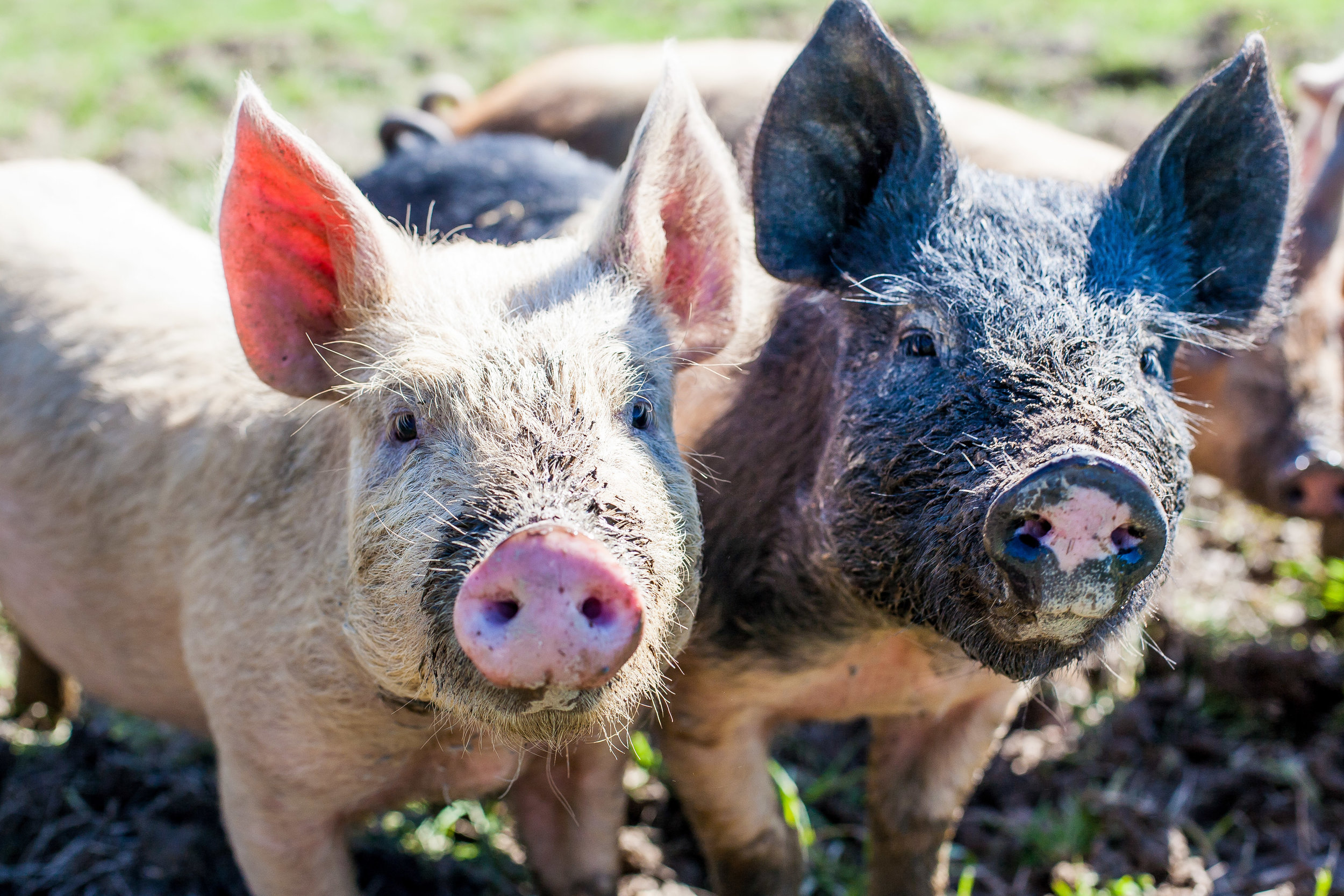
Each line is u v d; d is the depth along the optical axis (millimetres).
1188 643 1675
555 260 1125
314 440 1188
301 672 1158
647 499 1035
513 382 1038
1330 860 1443
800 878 1331
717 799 1286
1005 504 1050
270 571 1182
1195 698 1609
